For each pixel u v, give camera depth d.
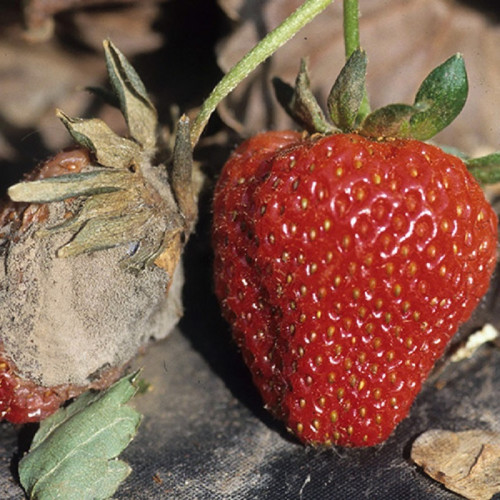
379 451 0.19
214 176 0.21
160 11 0.25
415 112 0.18
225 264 0.19
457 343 0.21
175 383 0.21
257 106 0.23
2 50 0.26
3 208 0.19
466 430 0.20
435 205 0.18
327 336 0.18
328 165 0.18
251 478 0.19
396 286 0.18
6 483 0.19
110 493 0.18
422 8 0.24
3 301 0.19
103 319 0.19
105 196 0.18
